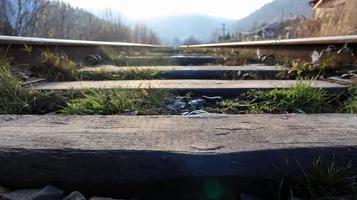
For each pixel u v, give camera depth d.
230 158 1.34
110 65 4.77
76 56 5.05
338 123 1.75
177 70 3.65
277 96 2.45
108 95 2.34
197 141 1.48
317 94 2.41
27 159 1.36
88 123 1.77
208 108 2.37
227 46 10.26
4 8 9.37
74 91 2.49
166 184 1.37
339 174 1.34
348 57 3.55
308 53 4.51
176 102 2.43
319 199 1.29
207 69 3.73
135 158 1.35
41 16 10.66
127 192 1.37
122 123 1.77
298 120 1.82
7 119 1.84
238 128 1.67
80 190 1.37
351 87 2.54
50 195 1.28
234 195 1.37
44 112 2.21
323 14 14.84
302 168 1.36
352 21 11.21
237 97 2.66
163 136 1.55
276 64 4.61
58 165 1.36
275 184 1.36
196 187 1.37
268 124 1.74
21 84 2.46
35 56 3.79
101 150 1.36
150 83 2.85
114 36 24.17
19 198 1.26
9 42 3.25
